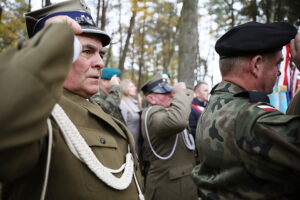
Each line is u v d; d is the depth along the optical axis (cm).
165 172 263
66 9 125
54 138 100
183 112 251
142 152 284
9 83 68
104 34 128
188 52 635
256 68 126
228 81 132
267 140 100
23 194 96
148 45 2070
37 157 85
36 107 71
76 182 100
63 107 113
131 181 124
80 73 123
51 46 75
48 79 73
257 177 106
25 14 125
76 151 103
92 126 120
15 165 74
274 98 203
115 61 2219
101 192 106
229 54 130
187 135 276
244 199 109
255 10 761
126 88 315
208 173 129
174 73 2138
